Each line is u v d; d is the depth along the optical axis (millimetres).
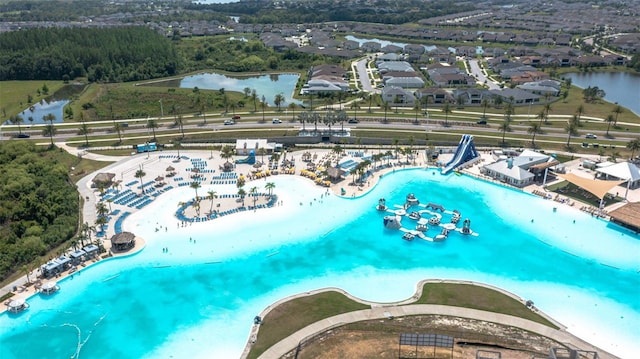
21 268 119000
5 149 183750
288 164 192250
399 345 95188
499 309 109938
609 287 120062
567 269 127500
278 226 147875
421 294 115750
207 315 108938
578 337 101375
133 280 121125
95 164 191875
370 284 120375
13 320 106750
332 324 103875
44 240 131875
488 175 186250
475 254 134750
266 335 101250
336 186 175375
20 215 140125
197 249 134750
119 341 101188
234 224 148250
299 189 172375
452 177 185375
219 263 128750
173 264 127938
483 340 98000
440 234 143625
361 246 138250
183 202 159250
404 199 167500
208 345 99875
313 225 148875
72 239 135750
